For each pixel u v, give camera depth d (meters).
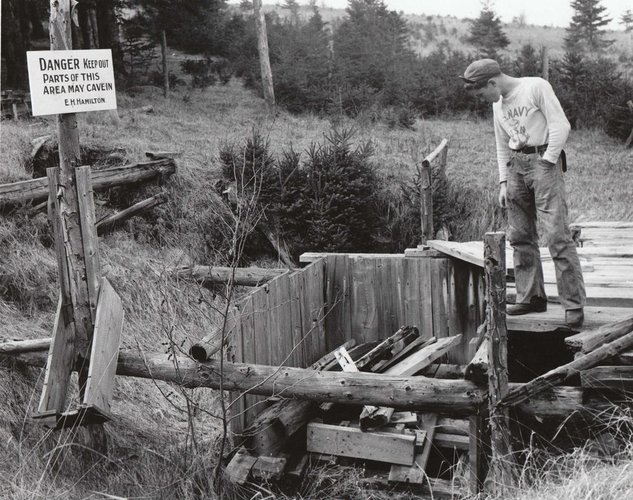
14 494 4.59
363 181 10.27
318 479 5.17
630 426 4.47
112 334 5.18
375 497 4.98
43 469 5.02
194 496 4.88
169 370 5.23
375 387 4.84
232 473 5.14
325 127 16.05
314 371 5.04
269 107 18.81
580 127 18.39
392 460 5.09
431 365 6.75
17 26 19.86
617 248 7.46
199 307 8.16
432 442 5.45
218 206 10.17
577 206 11.56
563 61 22.22
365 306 7.67
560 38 48.94
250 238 10.08
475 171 12.34
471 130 17.11
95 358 4.88
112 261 8.53
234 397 5.49
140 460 5.34
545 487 4.10
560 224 4.75
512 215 5.11
